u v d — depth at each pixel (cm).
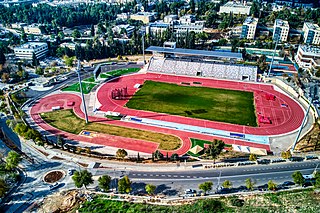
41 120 17012
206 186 10700
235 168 12675
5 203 10838
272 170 12512
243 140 15000
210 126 16325
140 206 10488
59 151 14000
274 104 19250
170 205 10500
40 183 11875
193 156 13550
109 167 12825
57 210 10475
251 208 10062
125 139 15012
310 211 9744
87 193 11344
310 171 12394
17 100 19638
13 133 15700
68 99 19975
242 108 18550
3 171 12400
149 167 12800
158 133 15600
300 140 14900
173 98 19975
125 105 18925
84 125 16412
